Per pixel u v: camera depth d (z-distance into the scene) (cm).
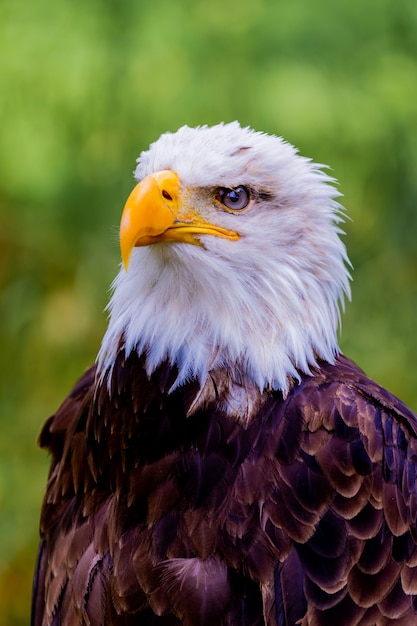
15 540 1433
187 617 702
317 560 705
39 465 1462
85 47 1378
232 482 719
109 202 1415
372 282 1441
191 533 714
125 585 721
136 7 1409
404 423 751
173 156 765
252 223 756
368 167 1361
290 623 703
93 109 1374
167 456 735
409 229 1432
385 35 1412
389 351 1427
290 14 1384
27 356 1475
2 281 1504
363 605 704
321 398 731
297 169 774
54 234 1480
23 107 1386
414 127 1391
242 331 746
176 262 748
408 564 724
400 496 727
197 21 1392
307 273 764
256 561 706
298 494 711
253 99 1335
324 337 771
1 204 1488
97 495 769
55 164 1390
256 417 731
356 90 1365
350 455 716
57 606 784
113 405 763
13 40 1403
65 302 1467
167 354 750
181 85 1351
